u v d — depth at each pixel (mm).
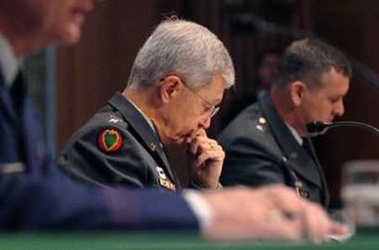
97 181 6348
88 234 3244
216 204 3400
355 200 6457
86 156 6391
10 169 3955
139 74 6664
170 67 6621
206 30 6777
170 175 6621
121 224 3443
